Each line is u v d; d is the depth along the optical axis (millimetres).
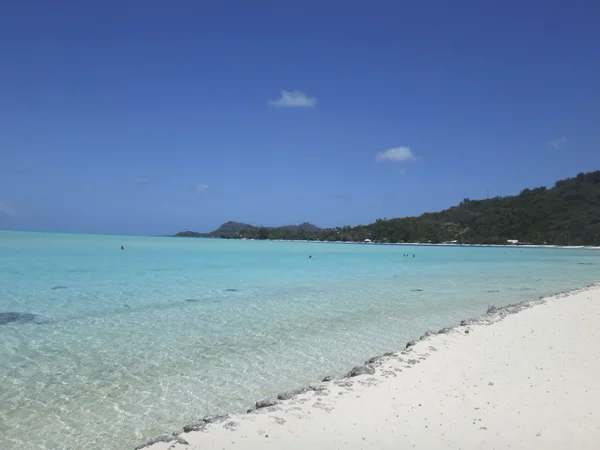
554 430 6156
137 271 30734
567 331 12422
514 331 12453
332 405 7090
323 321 15516
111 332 13297
